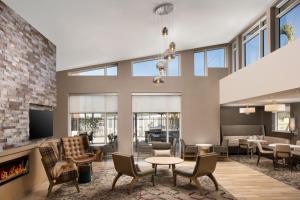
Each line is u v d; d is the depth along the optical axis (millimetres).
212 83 9844
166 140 9906
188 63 9844
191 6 5520
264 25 7324
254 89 6758
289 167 7750
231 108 10727
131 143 9586
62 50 7234
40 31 5754
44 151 5027
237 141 10148
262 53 7516
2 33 4309
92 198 4871
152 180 5727
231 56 9969
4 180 4191
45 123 6133
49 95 6473
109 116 9812
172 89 9734
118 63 9680
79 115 9766
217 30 7934
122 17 5371
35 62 5641
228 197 4941
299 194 5141
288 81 5145
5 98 4430
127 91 9656
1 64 4285
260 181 6145
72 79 9578
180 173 5488
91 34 6125
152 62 9969
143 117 9883
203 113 9781
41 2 4211
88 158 6688
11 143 4633
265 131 10719
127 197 4930
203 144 9367
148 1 4832
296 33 6082
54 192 5234
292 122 9227
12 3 4258
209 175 5523
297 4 6020
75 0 4246
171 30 6961
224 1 5590
